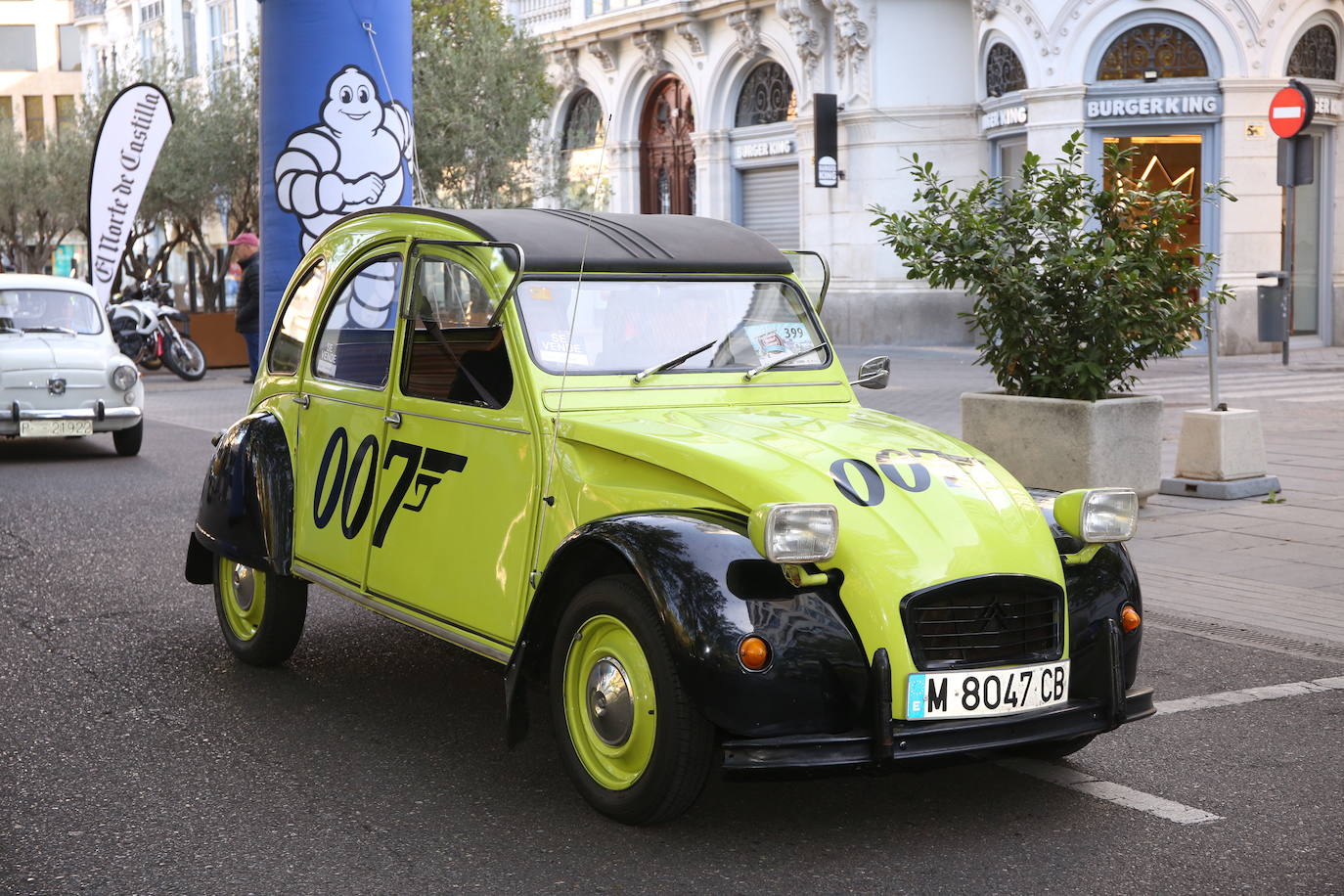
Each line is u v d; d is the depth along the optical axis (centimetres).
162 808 459
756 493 426
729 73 2930
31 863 414
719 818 449
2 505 1089
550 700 466
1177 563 826
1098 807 461
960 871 408
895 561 418
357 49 1067
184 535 960
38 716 560
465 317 506
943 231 958
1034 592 434
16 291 1414
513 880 400
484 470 489
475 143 2305
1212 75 2244
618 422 471
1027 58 2317
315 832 436
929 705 416
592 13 3200
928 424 1405
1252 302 2270
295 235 1082
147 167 2020
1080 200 999
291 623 611
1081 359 943
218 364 2580
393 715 559
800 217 2775
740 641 400
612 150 3200
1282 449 1268
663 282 525
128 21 5000
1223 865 413
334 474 569
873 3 2564
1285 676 615
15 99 6831
